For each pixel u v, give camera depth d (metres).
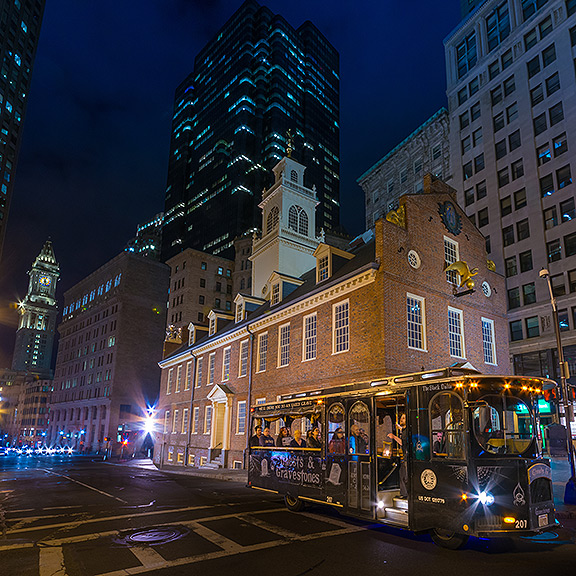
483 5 45.62
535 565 7.72
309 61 161.38
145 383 83.62
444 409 9.30
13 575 7.17
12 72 81.44
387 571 7.39
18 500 15.05
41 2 90.94
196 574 7.22
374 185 59.75
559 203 35.38
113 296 86.31
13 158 80.81
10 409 158.00
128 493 16.81
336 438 11.88
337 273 24.03
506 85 41.97
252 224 132.25
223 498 15.43
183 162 164.75
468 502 8.39
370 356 19.56
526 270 36.78
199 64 175.12
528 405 9.21
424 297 21.27
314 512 12.77
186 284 80.31
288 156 39.91
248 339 30.30
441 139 49.91
